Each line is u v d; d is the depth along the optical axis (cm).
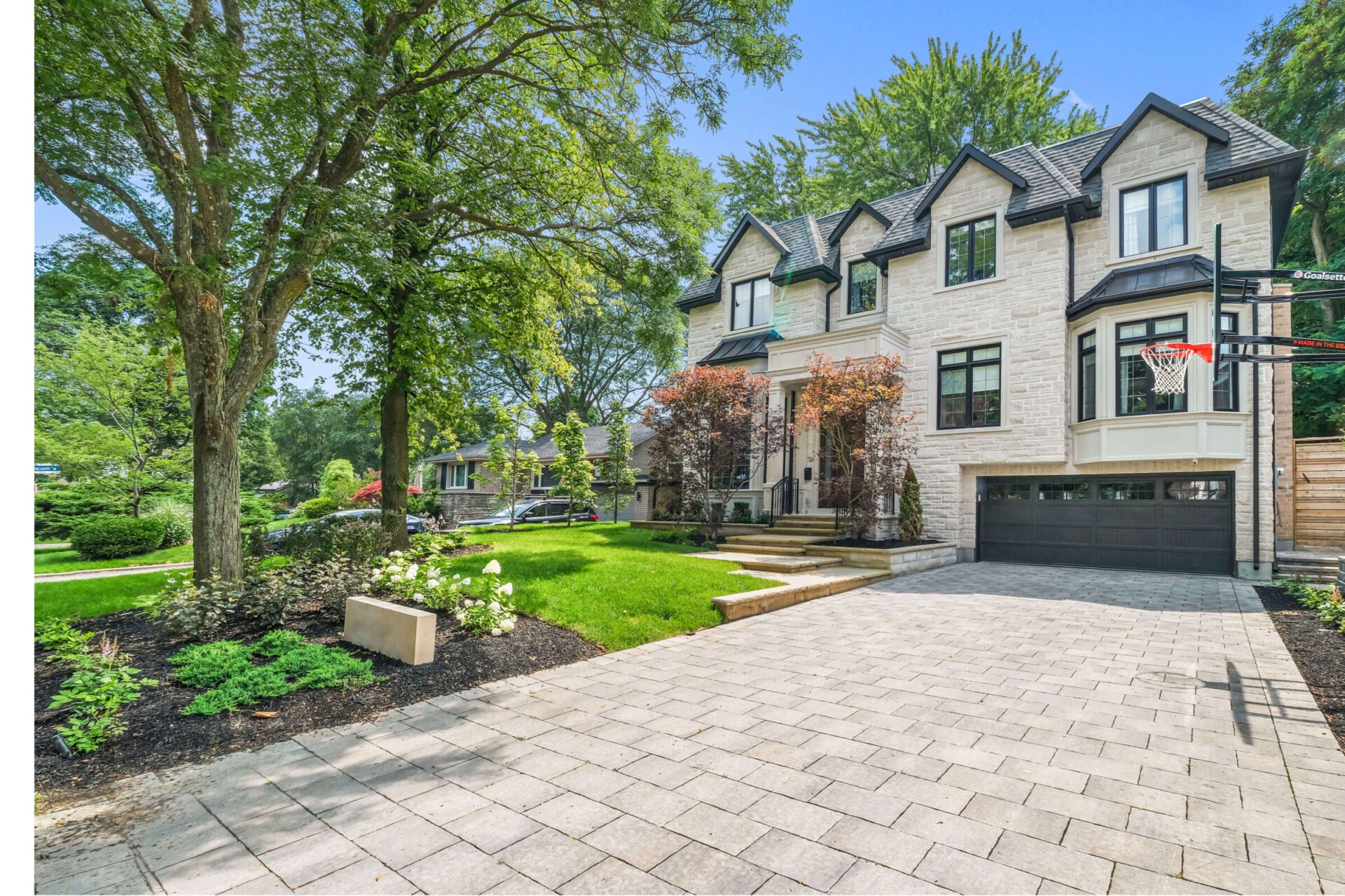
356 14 819
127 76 585
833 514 1496
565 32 910
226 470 747
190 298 723
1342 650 620
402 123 1059
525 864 272
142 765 383
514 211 1138
